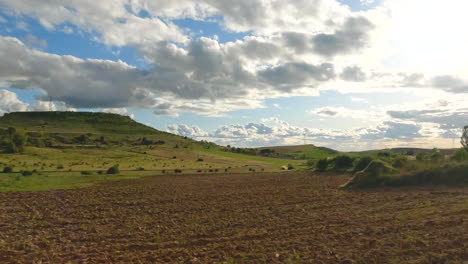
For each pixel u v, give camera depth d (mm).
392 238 13016
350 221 17406
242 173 78750
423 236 12734
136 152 139000
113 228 18609
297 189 37781
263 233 15852
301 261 11109
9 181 46562
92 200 31344
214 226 18266
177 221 20281
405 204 21453
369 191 30812
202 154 153500
